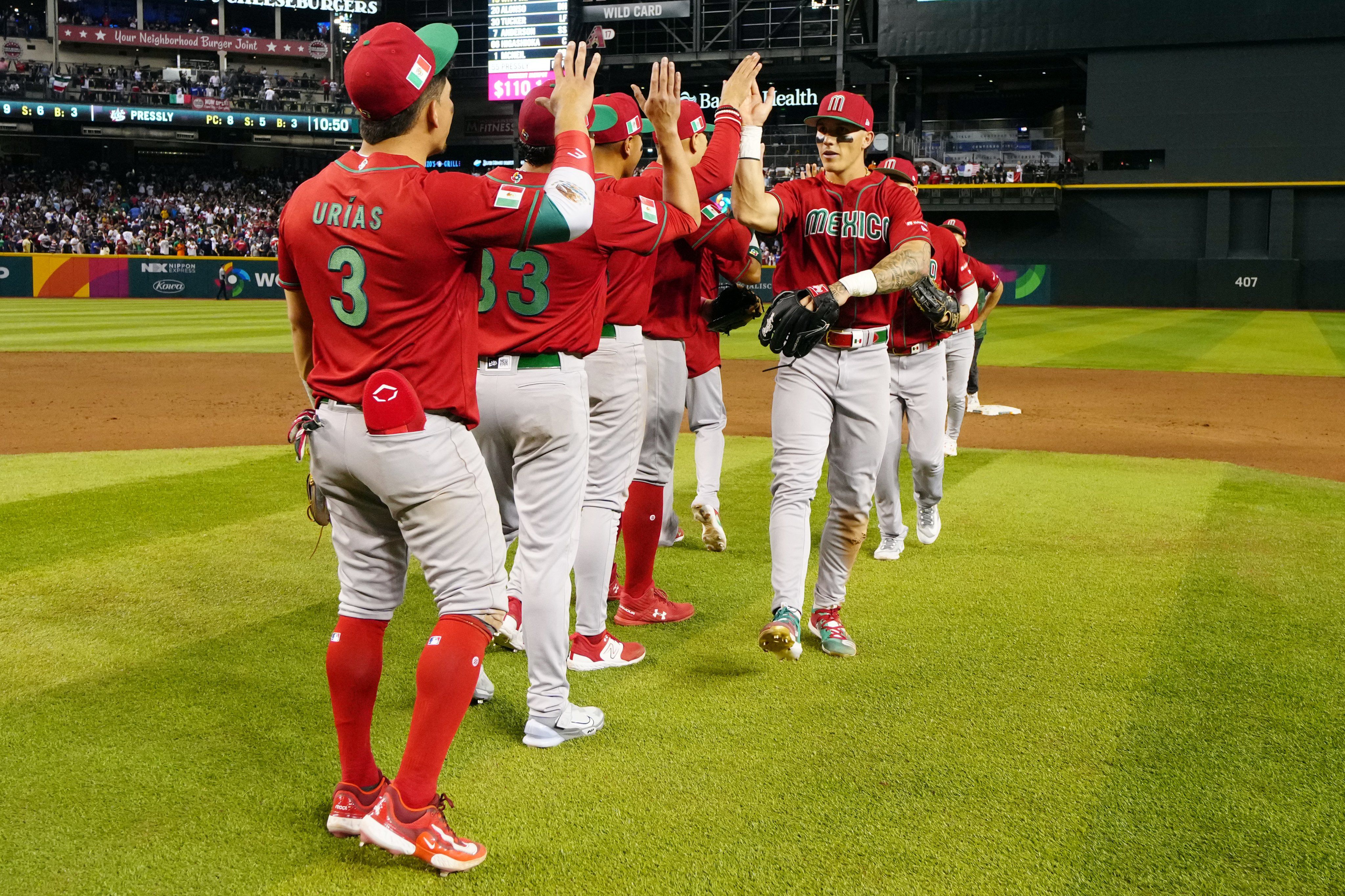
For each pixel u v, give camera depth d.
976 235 39.88
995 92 41.41
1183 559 5.18
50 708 3.34
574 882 2.41
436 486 2.41
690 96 43.25
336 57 43.75
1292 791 2.84
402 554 2.61
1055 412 11.42
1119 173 37.88
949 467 7.81
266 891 2.38
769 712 3.37
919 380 4.94
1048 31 36.84
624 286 3.59
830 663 3.81
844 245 3.71
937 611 4.39
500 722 3.31
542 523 3.08
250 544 5.35
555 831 2.63
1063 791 2.83
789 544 3.64
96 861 2.48
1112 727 3.24
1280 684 3.58
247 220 41.94
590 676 3.69
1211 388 13.62
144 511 6.07
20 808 2.71
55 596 4.47
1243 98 36.47
